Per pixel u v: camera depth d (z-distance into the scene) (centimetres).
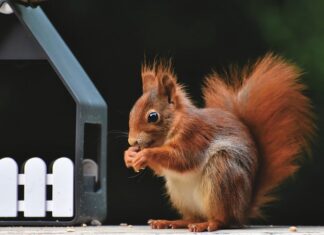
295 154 862
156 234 733
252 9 1262
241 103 866
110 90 1286
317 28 1241
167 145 791
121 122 1280
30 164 859
